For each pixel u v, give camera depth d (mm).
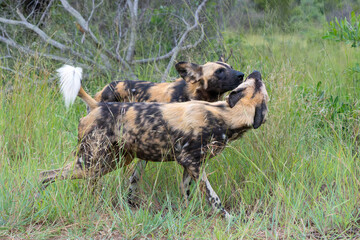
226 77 5402
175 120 4379
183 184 4910
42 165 5043
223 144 4453
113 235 4027
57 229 4023
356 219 4188
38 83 6742
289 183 4891
